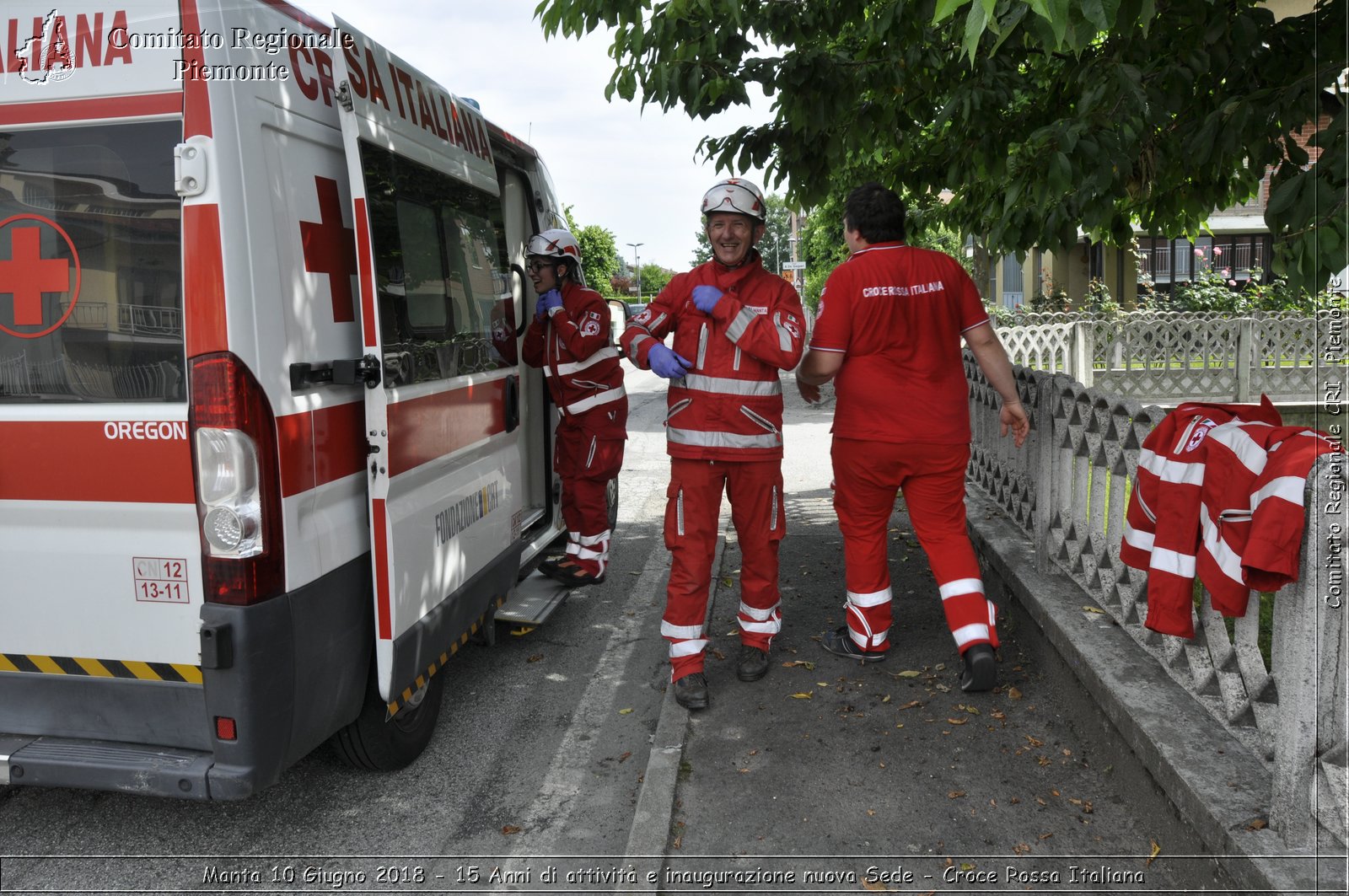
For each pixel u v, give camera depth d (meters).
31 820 3.31
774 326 3.82
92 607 2.77
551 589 5.33
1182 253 22.95
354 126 3.02
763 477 4.11
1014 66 5.54
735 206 3.81
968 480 7.12
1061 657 3.89
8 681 2.85
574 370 5.16
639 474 10.02
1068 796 3.27
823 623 5.05
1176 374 13.19
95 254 2.70
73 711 2.82
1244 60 4.75
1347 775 2.33
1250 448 2.62
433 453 3.60
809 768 3.51
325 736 3.07
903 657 4.50
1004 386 4.07
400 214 3.43
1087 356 13.36
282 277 2.81
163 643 2.74
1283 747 2.40
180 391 2.67
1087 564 4.20
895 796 3.31
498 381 4.42
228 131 2.62
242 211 2.65
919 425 3.91
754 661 4.32
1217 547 2.69
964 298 4.01
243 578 2.64
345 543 3.08
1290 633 2.39
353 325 3.20
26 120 2.69
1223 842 2.48
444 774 3.71
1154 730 2.97
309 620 2.85
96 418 2.71
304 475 2.87
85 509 2.74
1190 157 4.54
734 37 5.39
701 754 3.63
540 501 5.97
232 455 2.62
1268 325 12.89
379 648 3.15
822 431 12.61
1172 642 3.33
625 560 6.79
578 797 3.53
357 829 3.29
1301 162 4.45
